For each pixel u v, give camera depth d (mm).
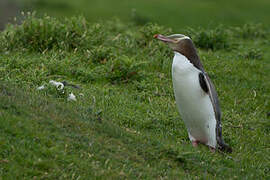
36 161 8703
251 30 27281
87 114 11180
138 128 12359
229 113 15539
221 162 11531
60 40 17750
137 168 9602
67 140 9602
